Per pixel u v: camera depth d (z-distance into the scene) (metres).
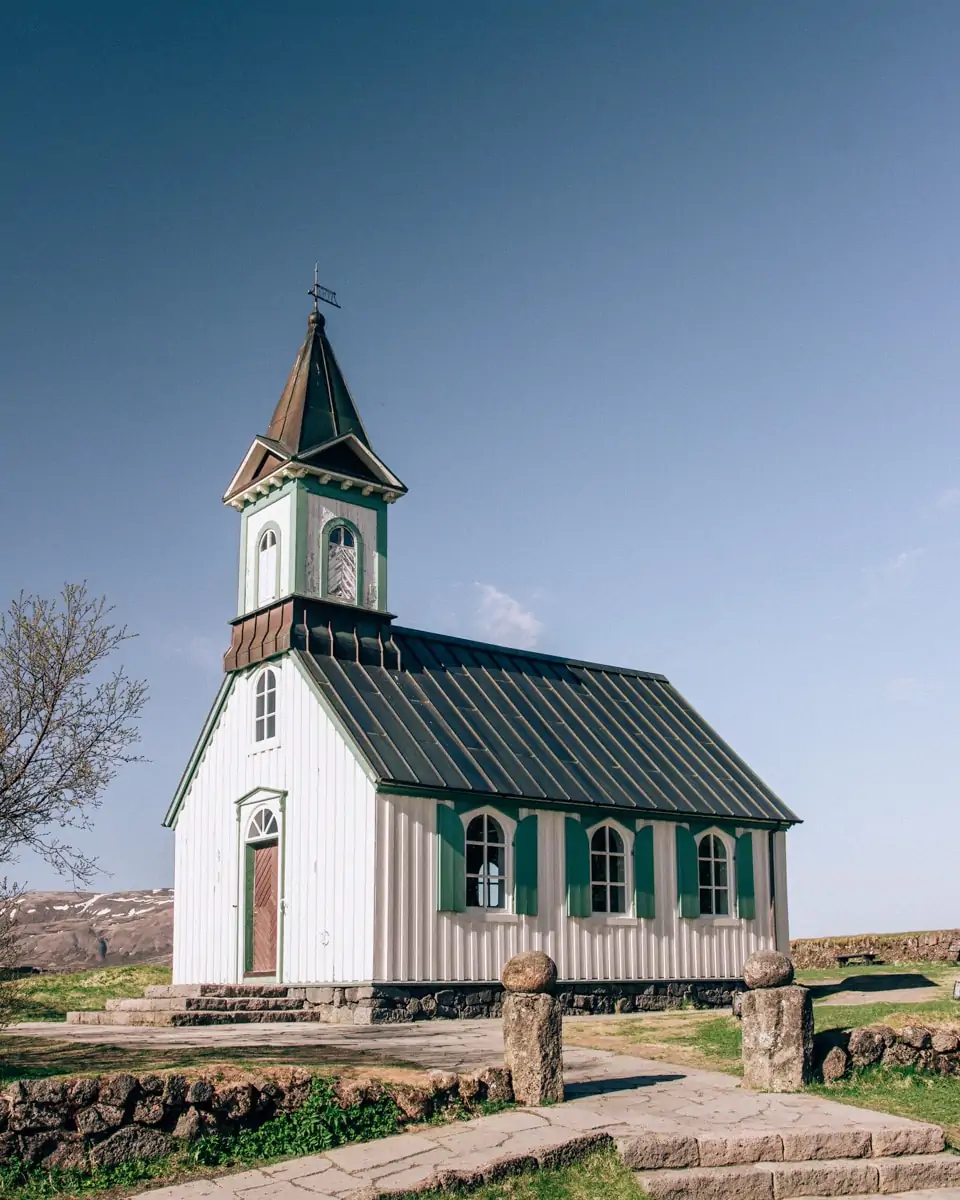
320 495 27.58
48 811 16.75
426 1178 11.54
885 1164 12.96
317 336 29.50
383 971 22.97
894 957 34.44
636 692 33.00
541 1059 14.15
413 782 23.69
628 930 27.16
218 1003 22.83
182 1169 11.88
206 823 27.98
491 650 30.70
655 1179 12.20
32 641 16.98
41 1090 11.74
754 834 30.28
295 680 26.12
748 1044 15.46
